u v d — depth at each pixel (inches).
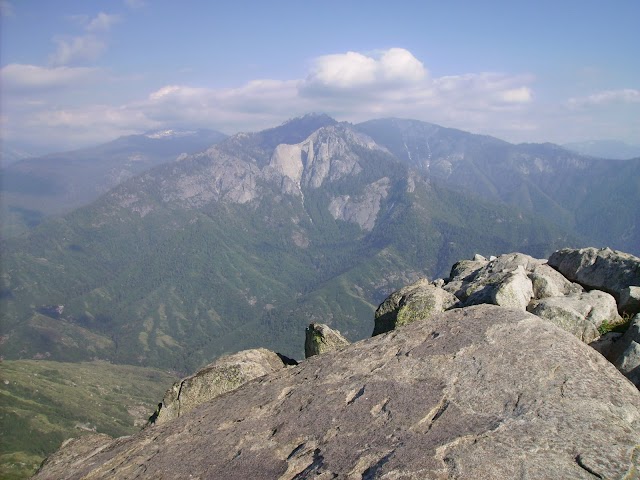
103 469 561.3
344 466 427.2
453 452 406.6
